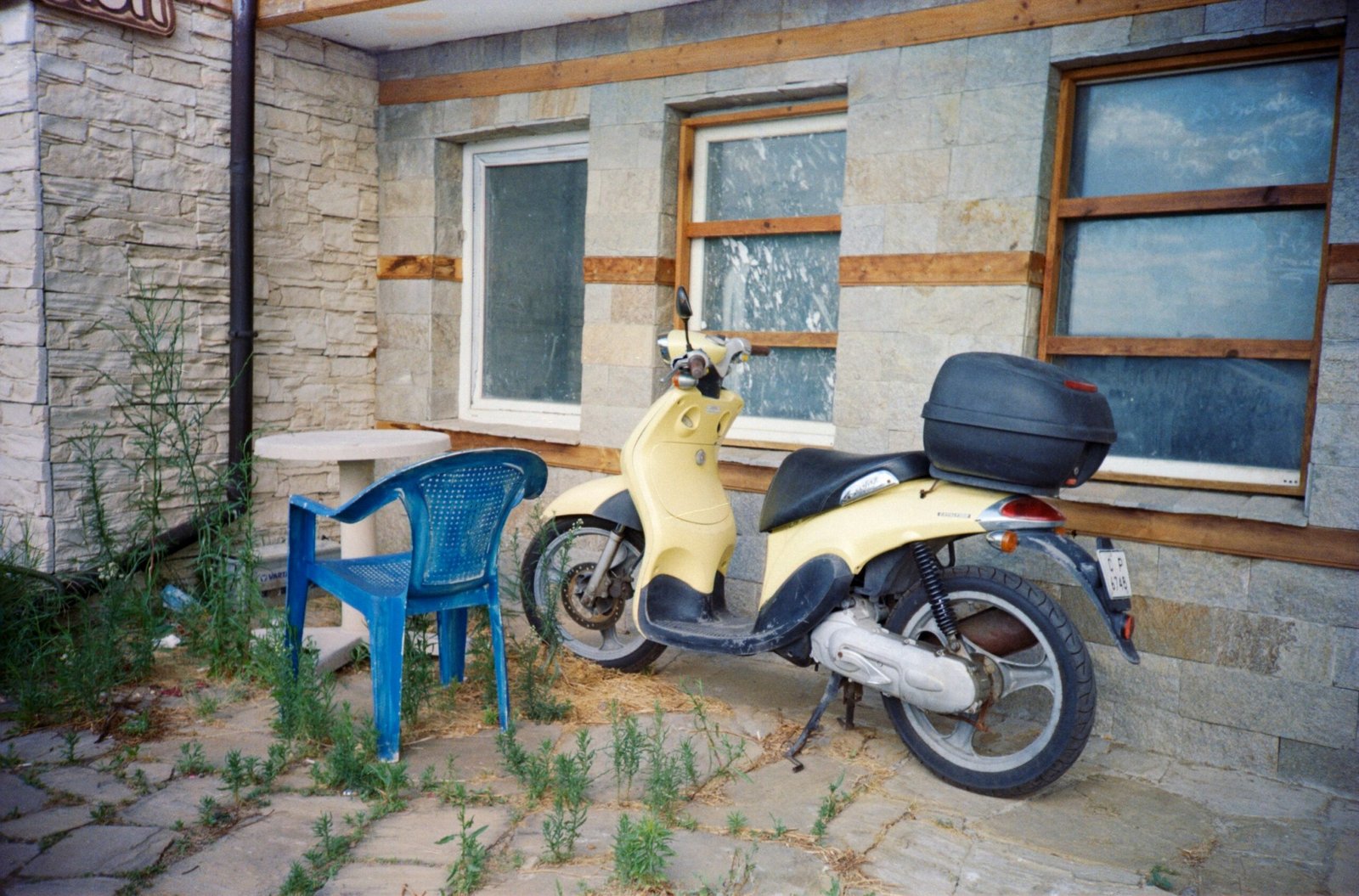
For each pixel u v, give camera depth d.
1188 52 3.67
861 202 4.30
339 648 4.00
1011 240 3.97
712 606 3.88
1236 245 3.74
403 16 5.04
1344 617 3.34
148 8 4.64
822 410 4.71
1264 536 3.44
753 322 4.89
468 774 3.16
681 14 4.74
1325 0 3.34
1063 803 3.19
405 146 5.68
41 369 4.41
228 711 3.63
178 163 4.87
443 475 3.19
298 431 5.53
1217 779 3.46
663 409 3.81
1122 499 3.70
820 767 3.33
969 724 3.24
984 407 2.97
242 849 2.66
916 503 3.19
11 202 4.39
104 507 4.66
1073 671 2.97
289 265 5.41
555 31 5.12
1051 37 3.85
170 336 4.90
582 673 4.14
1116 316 3.99
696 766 3.28
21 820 2.79
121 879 2.50
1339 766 3.37
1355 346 3.29
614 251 5.02
